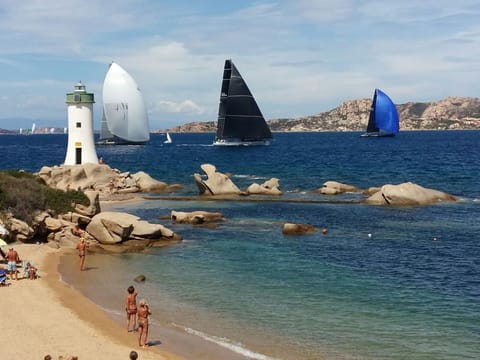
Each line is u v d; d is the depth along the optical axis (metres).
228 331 20.22
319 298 24.06
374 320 21.25
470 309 22.42
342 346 18.75
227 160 110.44
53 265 30.11
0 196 36.31
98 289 25.69
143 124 172.75
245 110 148.88
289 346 18.78
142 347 18.67
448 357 17.83
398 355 17.97
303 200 55.78
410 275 27.70
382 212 47.69
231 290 25.39
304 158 113.75
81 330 20.06
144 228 35.72
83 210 40.25
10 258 27.86
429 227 40.38
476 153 121.62
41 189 40.12
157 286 26.17
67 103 70.25
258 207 52.16
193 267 29.80
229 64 146.25
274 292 24.98
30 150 165.88
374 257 31.59
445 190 61.66
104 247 34.59
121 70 169.38
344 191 62.59
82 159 70.81
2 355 17.28
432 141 196.00
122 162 107.94
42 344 18.45
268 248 34.31
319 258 31.53
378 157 114.00
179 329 20.45
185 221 43.28
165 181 75.75
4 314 21.31
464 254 31.98
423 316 21.67
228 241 36.47
